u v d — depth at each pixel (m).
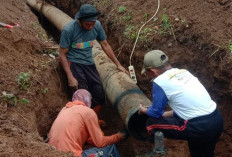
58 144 3.46
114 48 5.71
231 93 3.95
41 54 4.92
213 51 4.20
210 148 3.61
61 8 8.11
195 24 4.59
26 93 3.99
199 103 3.34
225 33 4.26
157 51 3.47
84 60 4.66
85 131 3.59
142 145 4.63
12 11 6.25
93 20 4.18
